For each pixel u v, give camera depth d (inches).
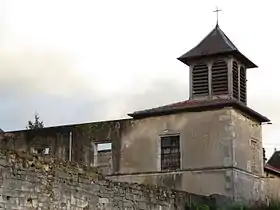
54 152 1405.0
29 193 717.9
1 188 679.7
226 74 1349.7
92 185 824.9
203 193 1241.4
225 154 1242.6
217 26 1430.9
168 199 980.6
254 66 1451.8
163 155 1301.7
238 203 1167.6
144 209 920.3
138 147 1328.7
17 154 710.5
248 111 1312.7
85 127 1390.3
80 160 1378.0
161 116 1321.4
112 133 1363.2
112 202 858.8
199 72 1376.7
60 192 765.9
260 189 1343.5
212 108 1274.6
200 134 1274.6
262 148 1387.8
